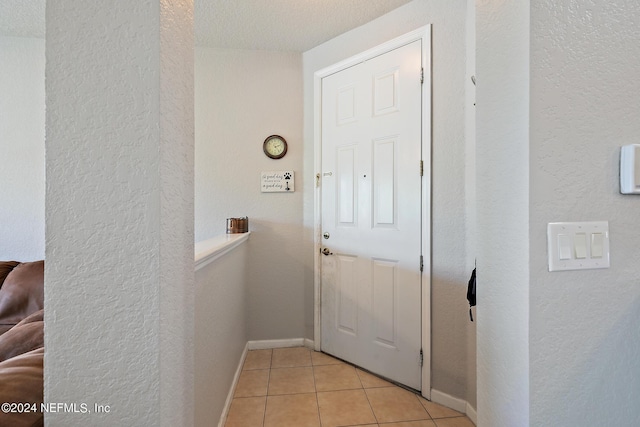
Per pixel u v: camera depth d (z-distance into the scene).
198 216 2.38
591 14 0.65
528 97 0.63
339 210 2.20
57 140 0.57
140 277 0.60
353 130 2.10
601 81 0.65
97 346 0.59
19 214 2.24
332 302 2.24
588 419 0.67
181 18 0.71
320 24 2.05
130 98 0.59
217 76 2.38
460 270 1.64
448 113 1.68
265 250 2.41
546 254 0.64
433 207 1.73
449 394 1.67
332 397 1.75
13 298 1.69
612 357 0.67
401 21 1.86
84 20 0.58
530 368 0.64
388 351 1.92
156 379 0.60
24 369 0.68
